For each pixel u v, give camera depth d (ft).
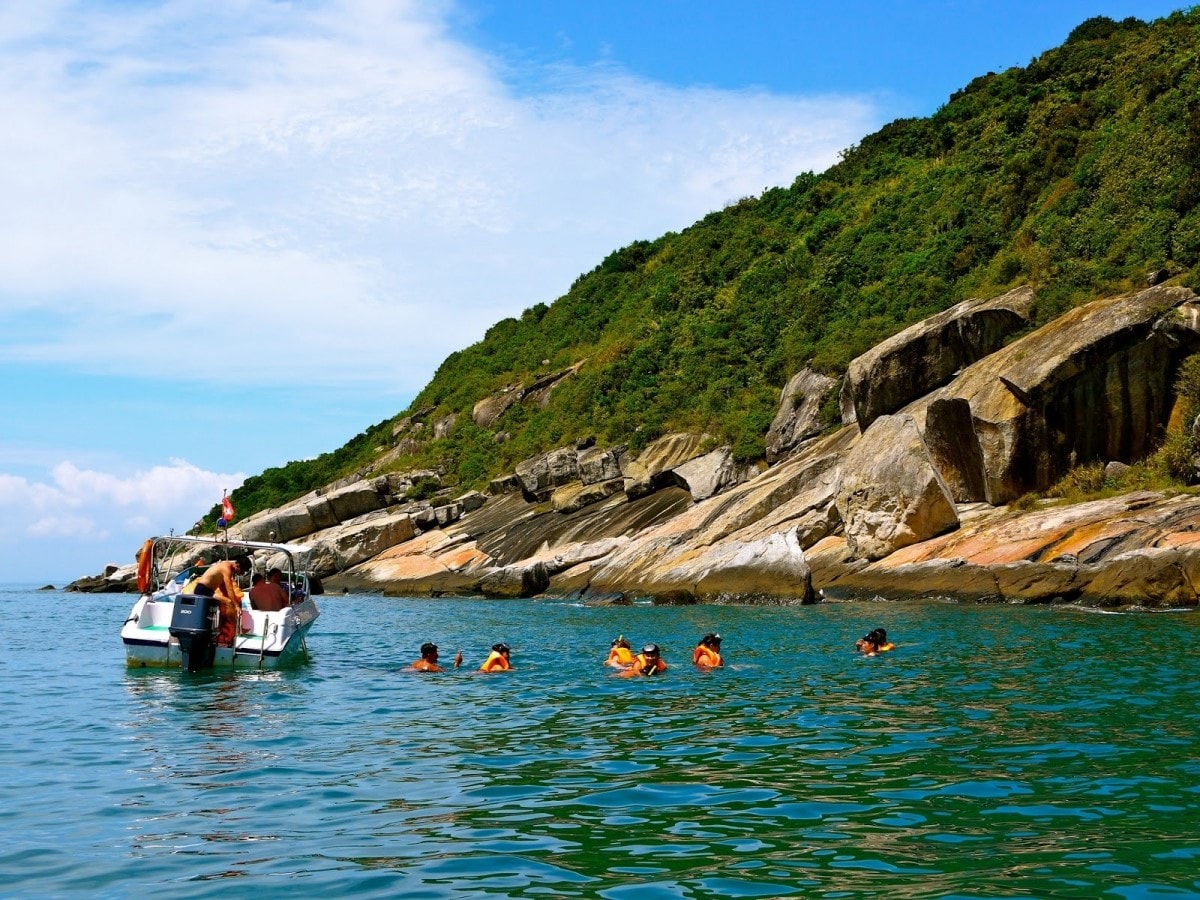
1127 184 122.93
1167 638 54.44
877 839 21.66
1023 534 84.64
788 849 21.11
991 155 168.96
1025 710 36.22
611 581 114.73
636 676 49.60
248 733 35.73
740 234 214.07
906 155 201.98
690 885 19.04
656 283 220.43
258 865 20.77
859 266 164.76
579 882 19.36
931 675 45.52
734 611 86.43
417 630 80.79
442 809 24.91
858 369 114.83
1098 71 171.32
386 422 254.68
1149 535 74.49
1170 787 25.40
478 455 195.62
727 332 177.37
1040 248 126.52
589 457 155.94
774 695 42.11
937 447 101.35
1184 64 135.13
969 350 109.81
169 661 54.29
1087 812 23.36
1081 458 93.20
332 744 33.50
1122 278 106.63
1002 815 23.29
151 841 22.62
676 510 134.00
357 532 168.55
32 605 135.64
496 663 53.52
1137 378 90.84
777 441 131.95
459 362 253.85
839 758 29.55
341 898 18.72
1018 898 18.01
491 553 145.48
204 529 235.81
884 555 94.84
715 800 25.21
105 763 30.96
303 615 58.59
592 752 31.48
